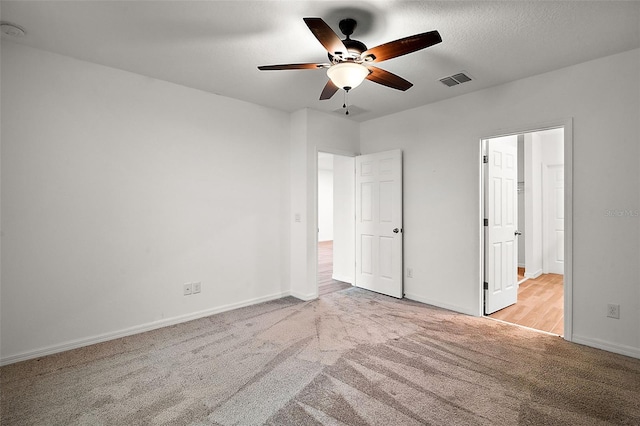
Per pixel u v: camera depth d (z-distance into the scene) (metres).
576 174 2.84
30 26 2.25
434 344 2.79
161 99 3.21
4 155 2.46
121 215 2.99
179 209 3.34
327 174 11.59
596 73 2.73
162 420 1.82
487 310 3.58
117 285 2.96
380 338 2.92
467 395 2.05
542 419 1.82
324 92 2.63
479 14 2.08
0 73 2.44
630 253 2.59
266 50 2.59
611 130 2.66
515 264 4.00
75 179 2.75
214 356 2.58
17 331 2.51
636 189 2.56
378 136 4.53
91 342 2.81
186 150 3.39
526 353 2.63
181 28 2.27
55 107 2.66
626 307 2.60
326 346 2.75
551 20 2.14
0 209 2.44
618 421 1.81
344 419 1.82
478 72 2.99
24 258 2.54
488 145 3.59
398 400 1.99
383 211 4.37
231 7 2.02
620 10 2.03
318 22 1.69
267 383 2.19
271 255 4.12
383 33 2.32
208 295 3.54
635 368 2.38
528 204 5.40
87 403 1.98
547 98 2.99
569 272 2.86
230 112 3.72
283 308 3.78
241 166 3.83
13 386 2.16
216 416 1.85
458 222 3.67
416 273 4.09
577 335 2.84
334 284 4.98
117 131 2.96
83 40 2.45
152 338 2.94
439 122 3.82
